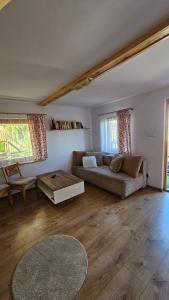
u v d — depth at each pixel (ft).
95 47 4.75
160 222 6.97
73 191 8.90
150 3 3.20
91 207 8.62
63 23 3.66
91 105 14.14
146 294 3.96
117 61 5.33
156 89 9.72
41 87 8.25
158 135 10.05
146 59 5.64
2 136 10.19
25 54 4.96
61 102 12.36
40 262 5.03
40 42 4.35
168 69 6.62
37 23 3.60
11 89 8.33
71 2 3.08
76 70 6.29
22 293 4.09
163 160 10.03
